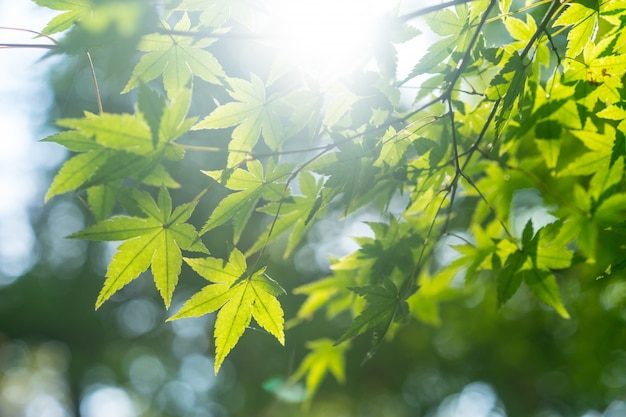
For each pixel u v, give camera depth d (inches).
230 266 23.9
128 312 160.9
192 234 23.5
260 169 24.3
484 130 25.6
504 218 32.5
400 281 32.0
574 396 101.7
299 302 125.6
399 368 125.0
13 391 217.0
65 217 162.7
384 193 29.4
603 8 24.2
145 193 22.5
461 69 24.4
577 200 29.8
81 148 21.6
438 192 27.4
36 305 154.6
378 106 24.4
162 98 21.3
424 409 154.8
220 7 24.4
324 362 39.8
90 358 162.9
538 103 26.5
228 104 24.2
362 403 156.1
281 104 24.7
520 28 25.4
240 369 132.3
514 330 75.6
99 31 20.8
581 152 31.7
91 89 126.3
